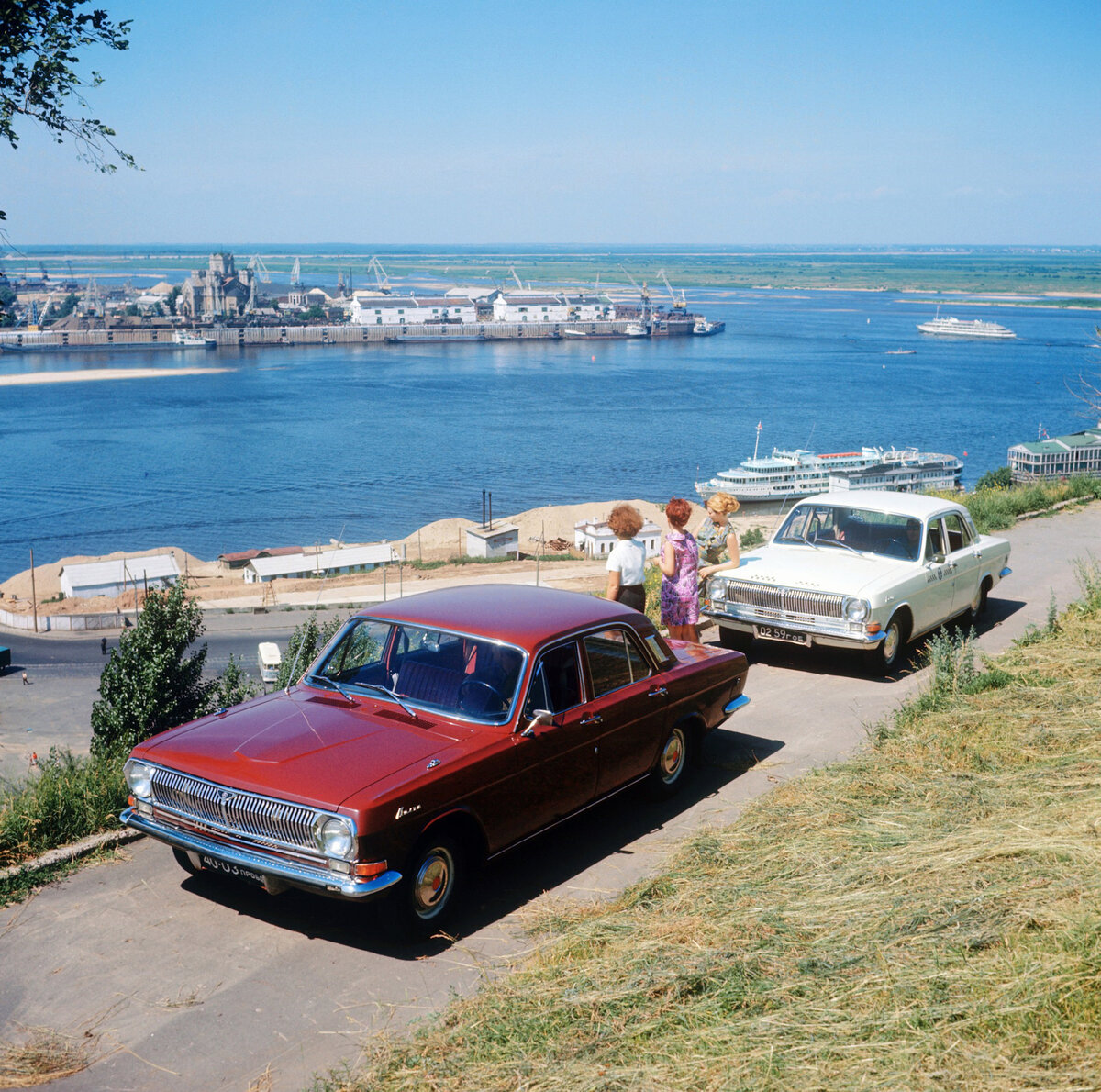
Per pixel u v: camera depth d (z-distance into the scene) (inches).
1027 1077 124.9
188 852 200.2
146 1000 168.9
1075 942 148.5
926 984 146.7
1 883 205.5
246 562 2773.1
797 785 249.1
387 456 4746.6
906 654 381.4
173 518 3614.7
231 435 5334.6
